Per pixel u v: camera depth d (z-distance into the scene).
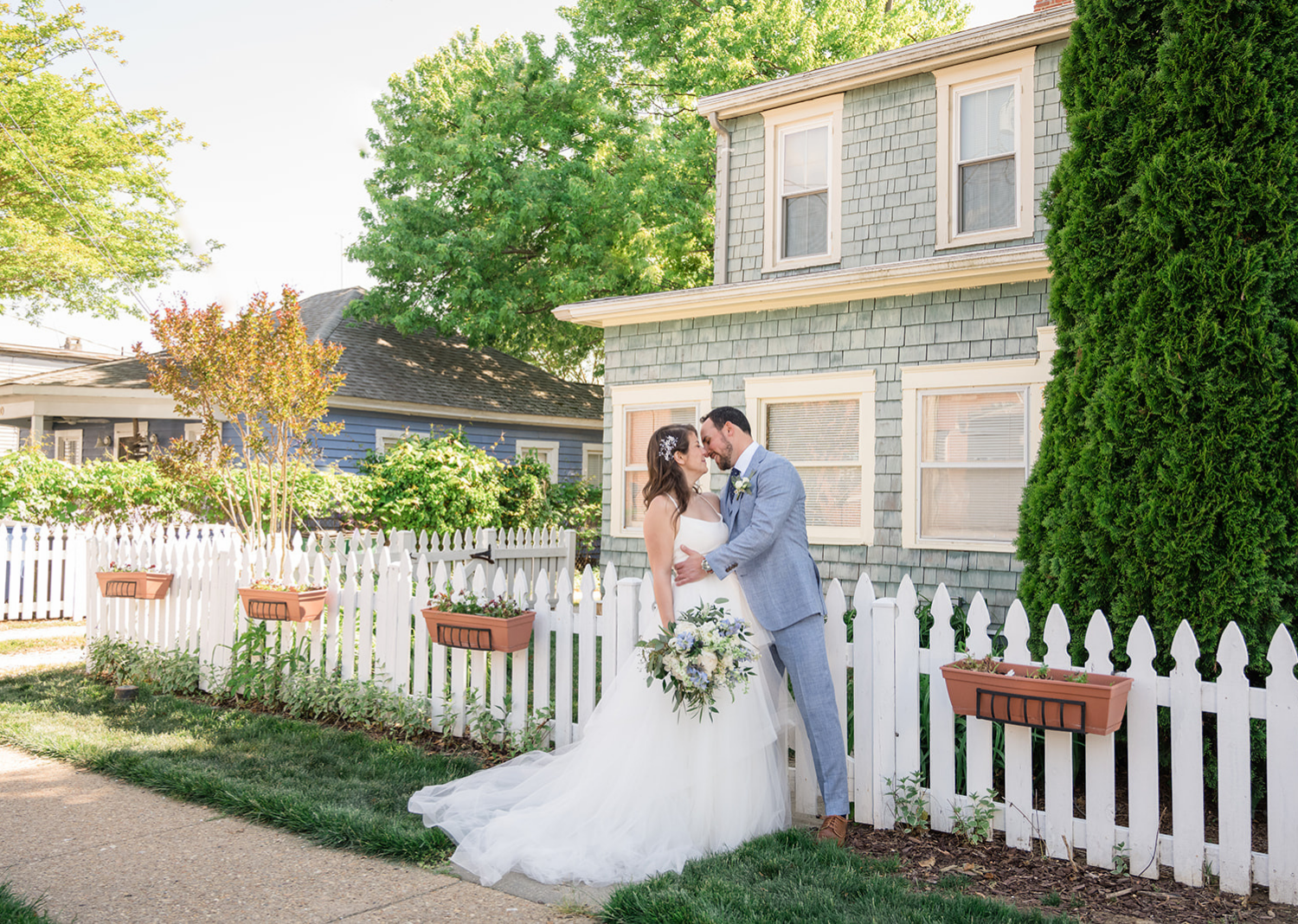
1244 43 4.15
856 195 10.88
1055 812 3.87
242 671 6.42
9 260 18.47
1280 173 4.08
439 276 20.08
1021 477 8.49
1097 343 4.54
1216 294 4.17
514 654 5.39
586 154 20.73
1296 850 3.41
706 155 19.42
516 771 4.62
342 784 4.72
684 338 10.70
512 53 20.92
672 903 3.26
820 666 4.19
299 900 3.45
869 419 9.30
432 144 20.06
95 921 3.26
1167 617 4.21
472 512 14.52
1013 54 9.76
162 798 4.68
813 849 3.89
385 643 5.99
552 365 27.50
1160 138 4.41
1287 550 4.01
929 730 4.24
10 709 6.35
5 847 3.98
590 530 17.45
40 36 18.30
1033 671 3.86
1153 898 3.49
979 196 10.09
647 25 21.17
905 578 4.28
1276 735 3.47
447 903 3.44
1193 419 4.21
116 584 7.30
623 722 4.09
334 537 12.22
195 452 8.99
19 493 11.55
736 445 4.45
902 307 9.12
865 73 10.60
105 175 19.47
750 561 4.26
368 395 16.56
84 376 17.89
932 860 3.88
